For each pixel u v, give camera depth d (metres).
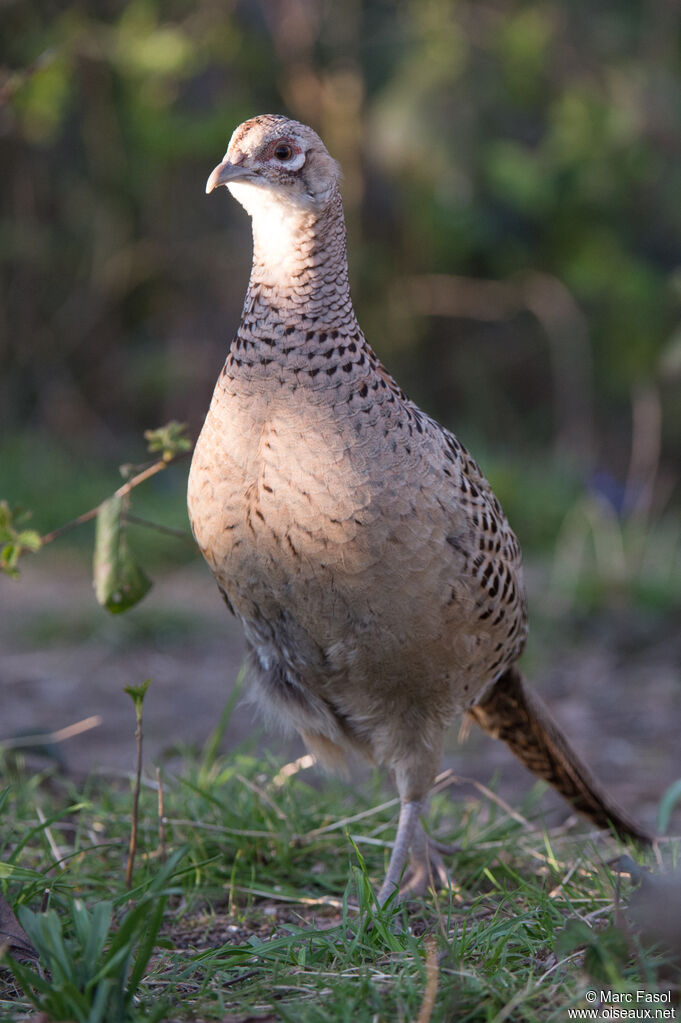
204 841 6.39
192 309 19.72
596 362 20.22
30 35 17.30
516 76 19.11
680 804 8.52
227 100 19.31
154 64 16.64
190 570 14.50
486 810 8.26
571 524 15.23
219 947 5.00
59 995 3.88
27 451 17.52
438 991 4.27
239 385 5.41
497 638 5.92
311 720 6.18
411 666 5.65
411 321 20.41
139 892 5.27
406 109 18.25
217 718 10.30
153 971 4.75
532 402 20.83
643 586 13.41
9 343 19.53
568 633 12.77
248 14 19.31
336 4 19.64
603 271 19.48
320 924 5.54
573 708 10.92
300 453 5.24
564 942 4.35
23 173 19.22
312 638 5.62
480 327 20.95
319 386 5.29
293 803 6.82
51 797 7.25
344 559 5.30
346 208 19.75
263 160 5.46
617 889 4.76
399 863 5.81
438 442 5.61
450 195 18.95
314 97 19.70
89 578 14.08
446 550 5.41
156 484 16.69
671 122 19.59
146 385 19.36
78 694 10.77
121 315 19.94
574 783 6.87
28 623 12.47
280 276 5.41
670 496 18.70
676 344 11.66
